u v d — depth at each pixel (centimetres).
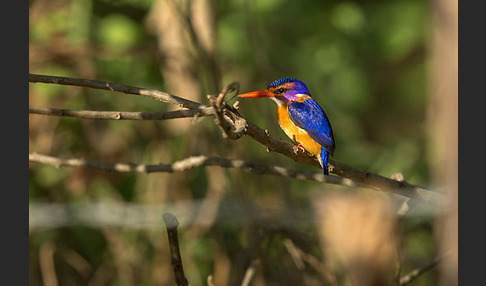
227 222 958
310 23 1324
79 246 1112
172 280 1083
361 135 1348
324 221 294
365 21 1298
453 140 467
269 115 1156
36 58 1084
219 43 1192
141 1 1197
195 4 1042
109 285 1117
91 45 1102
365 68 1414
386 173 1152
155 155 1117
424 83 1509
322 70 1295
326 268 811
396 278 615
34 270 1077
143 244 1108
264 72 1120
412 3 1332
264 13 1259
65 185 1118
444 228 473
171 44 1095
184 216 910
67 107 1126
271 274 1028
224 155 1076
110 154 1145
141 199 1118
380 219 281
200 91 1083
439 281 475
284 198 978
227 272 1041
